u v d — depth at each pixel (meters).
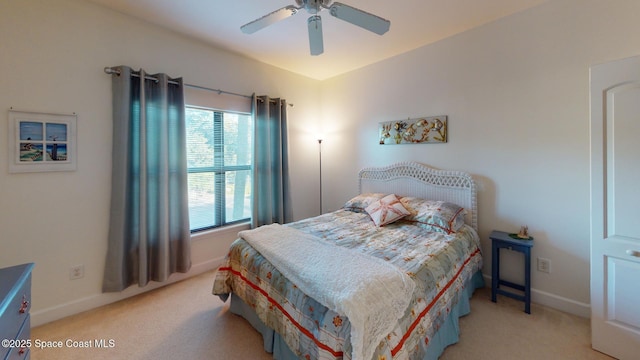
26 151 1.95
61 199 2.11
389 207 2.69
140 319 2.12
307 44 2.93
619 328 1.65
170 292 2.55
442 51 2.81
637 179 1.57
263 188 3.45
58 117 2.06
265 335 1.79
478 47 2.56
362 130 3.65
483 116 2.56
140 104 2.37
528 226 2.34
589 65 2.00
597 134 1.69
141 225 2.39
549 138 2.21
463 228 2.46
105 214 2.31
